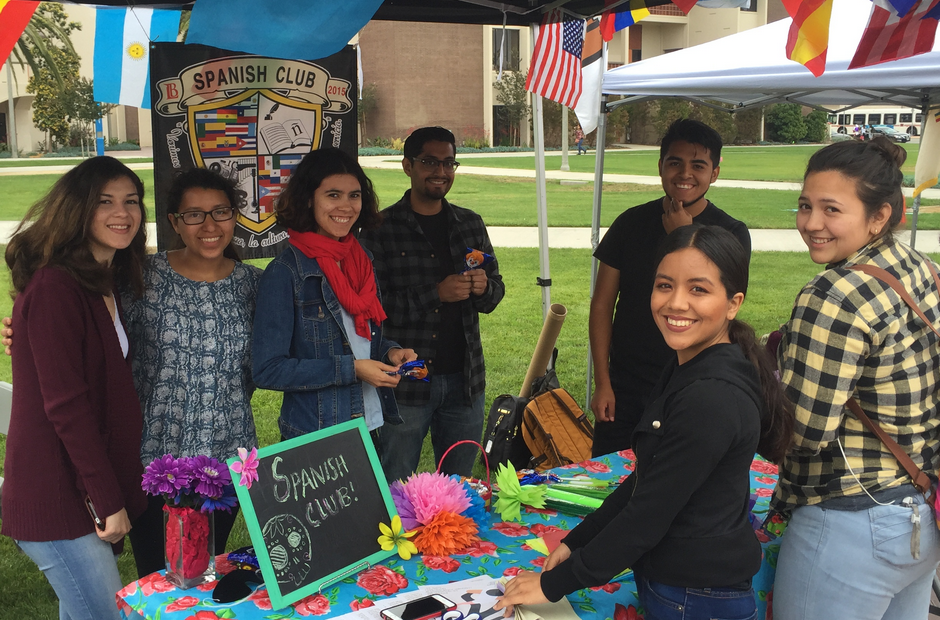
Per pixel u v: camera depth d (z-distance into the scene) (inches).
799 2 67.2
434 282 121.6
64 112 1050.7
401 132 1503.4
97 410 79.0
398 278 121.0
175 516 64.9
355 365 90.4
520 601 61.2
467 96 1550.2
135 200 80.9
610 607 65.2
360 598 64.6
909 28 81.1
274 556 63.2
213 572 67.4
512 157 1365.7
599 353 123.2
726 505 57.2
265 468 65.3
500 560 71.9
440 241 125.6
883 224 68.7
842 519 66.6
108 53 128.6
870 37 84.2
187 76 123.3
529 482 91.1
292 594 62.9
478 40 1533.0
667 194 115.3
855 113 1861.5
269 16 71.2
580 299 361.4
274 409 222.5
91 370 78.2
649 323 116.5
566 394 138.9
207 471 63.9
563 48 133.3
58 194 76.9
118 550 83.2
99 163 79.0
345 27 74.1
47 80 997.8
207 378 88.5
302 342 91.0
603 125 190.1
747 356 59.8
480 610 62.6
